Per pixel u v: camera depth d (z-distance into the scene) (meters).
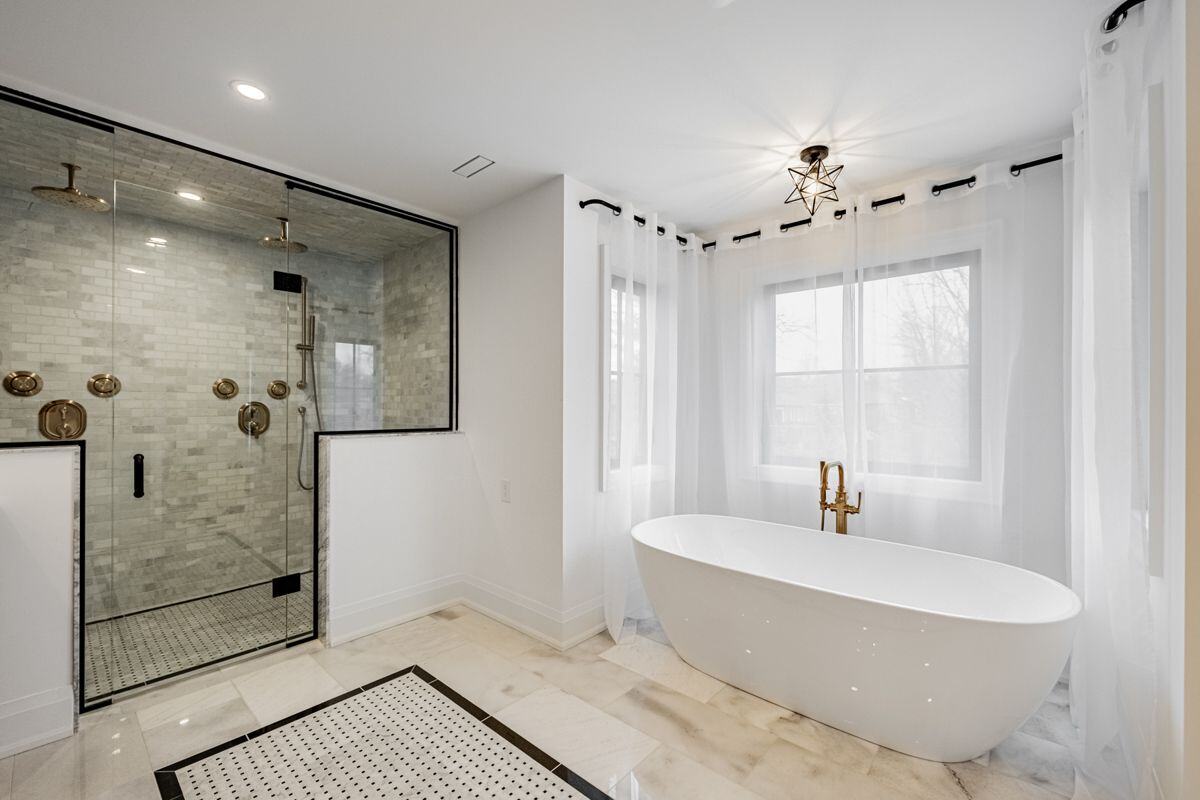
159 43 1.68
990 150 2.36
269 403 2.72
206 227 2.55
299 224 2.80
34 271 2.13
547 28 1.61
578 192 2.71
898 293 2.62
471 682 2.28
